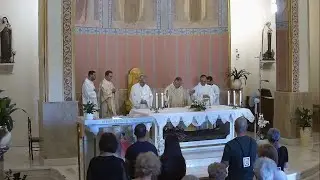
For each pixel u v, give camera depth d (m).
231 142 6.65
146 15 15.91
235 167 6.61
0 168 9.17
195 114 11.73
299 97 14.48
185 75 16.34
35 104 14.80
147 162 5.00
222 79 16.67
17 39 14.59
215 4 16.56
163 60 16.11
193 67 16.41
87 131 9.12
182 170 6.51
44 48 11.81
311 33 17.44
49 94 11.78
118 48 15.55
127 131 9.55
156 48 16.03
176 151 6.55
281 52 14.88
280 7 14.84
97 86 15.22
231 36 17.36
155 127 11.15
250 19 17.52
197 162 11.08
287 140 14.52
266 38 17.53
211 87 15.36
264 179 5.21
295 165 11.51
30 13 14.68
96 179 5.73
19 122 14.62
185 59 16.33
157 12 16.02
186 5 16.31
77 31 14.88
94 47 15.16
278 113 14.85
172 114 11.44
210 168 5.39
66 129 11.84
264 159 5.39
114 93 14.93
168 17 16.14
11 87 14.56
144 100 14.75
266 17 17.52
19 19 14.59
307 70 14.70
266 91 16.86
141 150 6.55
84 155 9.08
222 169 5.37
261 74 17.59
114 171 5.75
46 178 11.30
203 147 12.13
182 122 12.47
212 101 15.27
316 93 17.47
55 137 11.76
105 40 15.34
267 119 16.20
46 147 11.70
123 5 15.59
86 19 15.02
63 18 11.88
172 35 16.19
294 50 14.55
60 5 11.84
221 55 16.66
